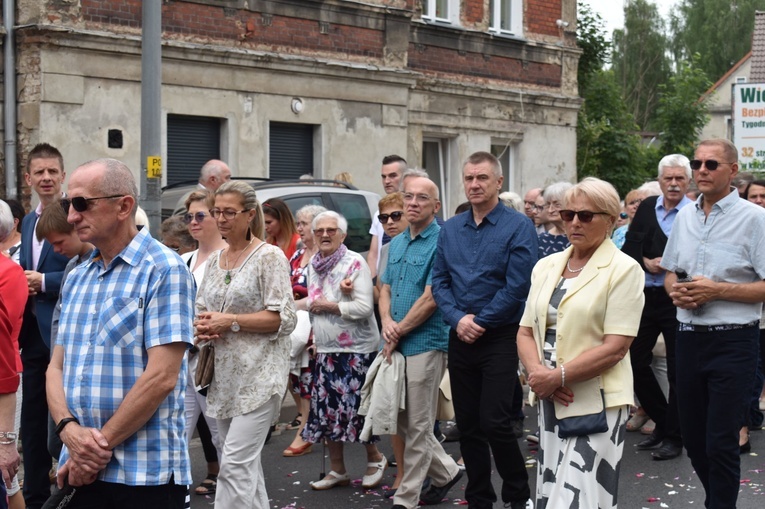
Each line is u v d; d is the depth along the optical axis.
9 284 5.26
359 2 18.02
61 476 4.25
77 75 14.30
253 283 6.11
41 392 6.69
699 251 6.41
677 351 6.44
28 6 13.96
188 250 8.38
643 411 9.47
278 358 6.15
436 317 6.89
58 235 6.00
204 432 7.55
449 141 20.81
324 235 7.56
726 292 6.17
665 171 8.46
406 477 6.85
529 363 5.35
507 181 22.06
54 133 14.10
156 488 4.22
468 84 20.55
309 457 8.61
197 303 6.29
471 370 6.56
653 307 8.43
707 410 6.32
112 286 4.23
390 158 10.69
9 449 5.05
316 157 17.70
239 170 16.38
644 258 8.49
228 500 6.04
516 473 6.49
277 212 9.16
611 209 5.24
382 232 10.05
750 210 6.33
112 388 4.17
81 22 14.35
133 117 14.98
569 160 23.20
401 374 6.84
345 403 7.51
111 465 4.18
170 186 12.91
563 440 5.23
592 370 5.10
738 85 17.66
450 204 20.81
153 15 10.91
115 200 4.22
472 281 6.50
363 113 18.28
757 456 8.53
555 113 22.78
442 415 7.33
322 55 17.55
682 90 34.50
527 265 6.41
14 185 14.09
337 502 7.31
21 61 14.04
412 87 19.28
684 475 7.89
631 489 7.53
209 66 15.88
